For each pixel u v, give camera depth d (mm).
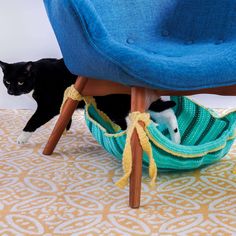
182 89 1001
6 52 1932
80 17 984
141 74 956
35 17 1887
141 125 1055
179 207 1065
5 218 1006
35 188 1166
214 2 1278
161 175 1265
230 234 943
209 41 1271
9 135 1631
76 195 1129
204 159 1271
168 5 1342
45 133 1673
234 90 1125
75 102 1371
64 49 1174
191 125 1454
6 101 1990
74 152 1465
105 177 1250
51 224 981
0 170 1288
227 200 1104
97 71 1051
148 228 966
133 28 1273
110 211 1044
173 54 1151
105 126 1454
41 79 1602
